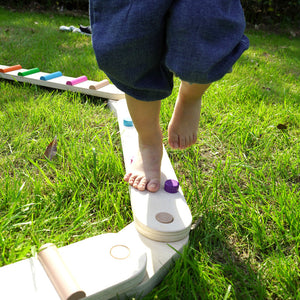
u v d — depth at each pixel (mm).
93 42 861
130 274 813
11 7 5734
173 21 771
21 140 1556
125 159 1373
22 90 2146
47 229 1050
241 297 888
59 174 1299
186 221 1016
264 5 5977
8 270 796
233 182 1391
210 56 755
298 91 2539
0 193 1192
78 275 797
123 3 814
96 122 1802
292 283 918
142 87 899
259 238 1072
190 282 877
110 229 1112
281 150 1680
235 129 1810
